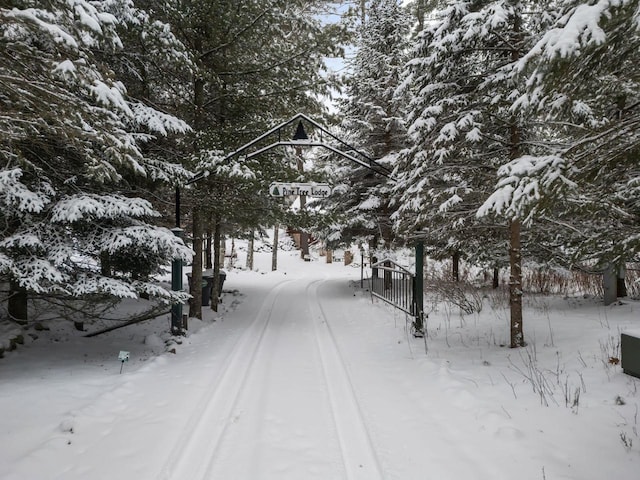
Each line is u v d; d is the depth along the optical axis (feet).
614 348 20.61
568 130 21.58
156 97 33.91
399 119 50.06
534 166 12.64
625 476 10.69
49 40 13.85
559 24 10.90
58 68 14.01
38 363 22.25
